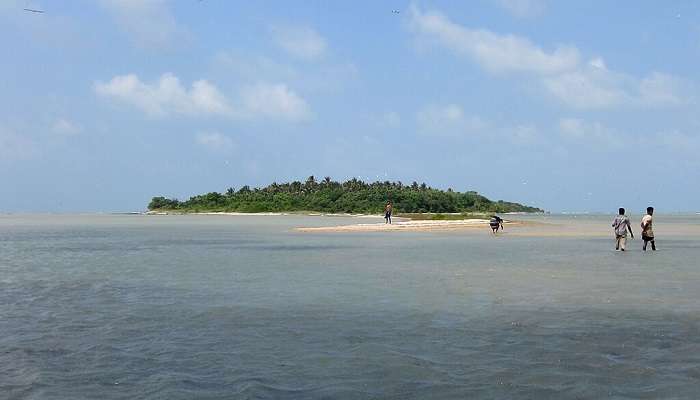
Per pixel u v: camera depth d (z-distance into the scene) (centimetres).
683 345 1314
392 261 3288
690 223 11931
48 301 1945
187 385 1065
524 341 1356
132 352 1284
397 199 19675
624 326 1509
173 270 2898
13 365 1190
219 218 16550
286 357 1236
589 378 1087
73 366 1183
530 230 7519
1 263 3309
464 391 1027
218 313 1712
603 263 3103
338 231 7244
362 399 995
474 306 1798
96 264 3234
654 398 985
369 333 1445
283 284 2334
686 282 2322
